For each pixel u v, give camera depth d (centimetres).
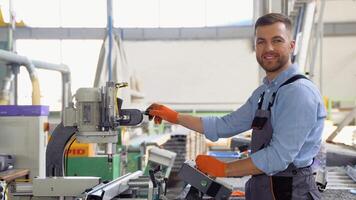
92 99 182
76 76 955
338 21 914
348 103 894
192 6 948
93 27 945
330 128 424
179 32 958
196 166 152
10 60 335
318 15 414
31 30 940
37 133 282
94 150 353
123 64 418
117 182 178
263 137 153
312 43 390
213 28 953
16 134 283
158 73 976
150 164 211
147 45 966
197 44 964
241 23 943
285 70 153
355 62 921
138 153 414
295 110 139
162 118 196
